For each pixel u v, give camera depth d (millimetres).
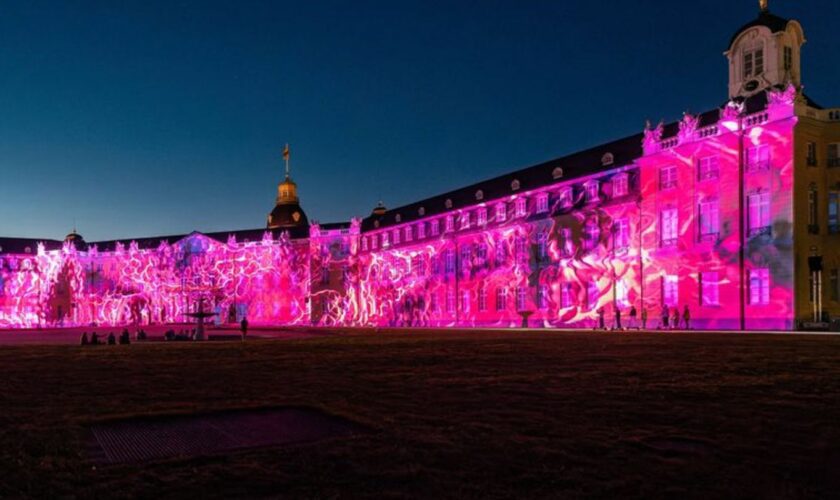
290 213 118500
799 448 7820
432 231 79688
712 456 7512
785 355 19312
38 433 9406
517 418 9812
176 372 18453
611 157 55938
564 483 6598
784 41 48969
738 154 43844
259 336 48188
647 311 50031
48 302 109062
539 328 55344
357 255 95062
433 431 8961
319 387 14125
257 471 7152
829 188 42438
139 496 6398
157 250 107812
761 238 42094
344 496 6262
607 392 12312
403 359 21031
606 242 54438
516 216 65812
